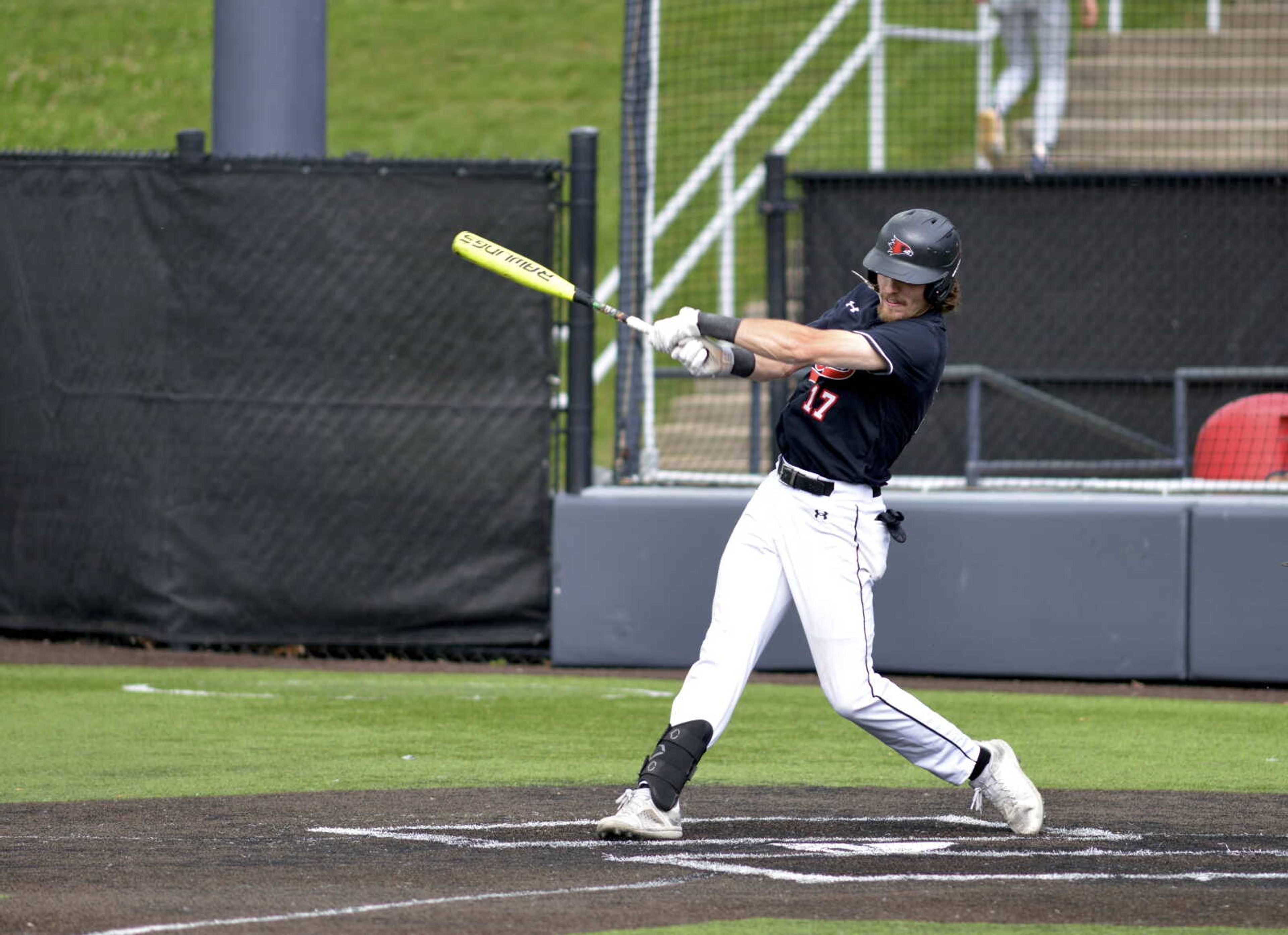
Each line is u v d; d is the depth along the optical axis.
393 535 32.50
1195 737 24.72
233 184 32.38
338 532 32.62
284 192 32.28
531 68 77.81
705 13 64.00
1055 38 47.78
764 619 16.77
